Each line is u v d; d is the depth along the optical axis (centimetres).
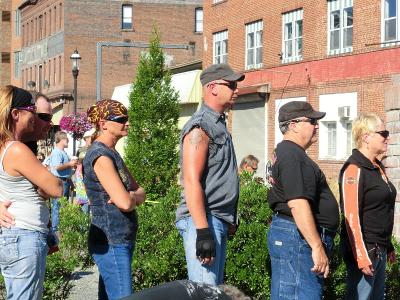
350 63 2673
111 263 584
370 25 2592
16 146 529
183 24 5703
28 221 531
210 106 576
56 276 719
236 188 580
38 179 529
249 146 3303
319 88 2838
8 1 7638
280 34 3111
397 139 1378
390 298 775
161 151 1867
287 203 577
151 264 763
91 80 5597
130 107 1931
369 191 627
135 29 5644
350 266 641
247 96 3259
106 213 585
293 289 580
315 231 572
